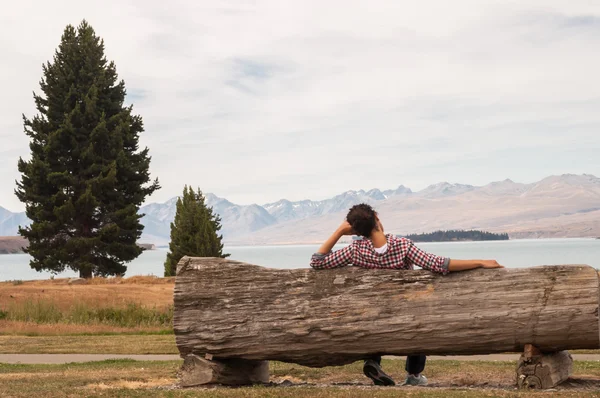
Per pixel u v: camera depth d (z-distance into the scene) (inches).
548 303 246.5
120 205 1710.1
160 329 767.1
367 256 267.4
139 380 337.7
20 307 920.3
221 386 281.7
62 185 1649.9
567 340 247.1
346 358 270.7
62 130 1643.7
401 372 350.9
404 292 260.7
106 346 569.0
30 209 1663.4
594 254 6722.4
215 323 276.1
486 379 308.8
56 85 1715.1
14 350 551.5
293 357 272.7
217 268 279.3
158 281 1378.0
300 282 271.4
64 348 560.1
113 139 1699.1
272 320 271.1
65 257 1608.0
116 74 1813.5
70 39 1776.6
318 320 266.1
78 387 307.0
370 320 261.3
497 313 250.8
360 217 266.8
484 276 254.8
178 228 1689.2
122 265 1718.8
